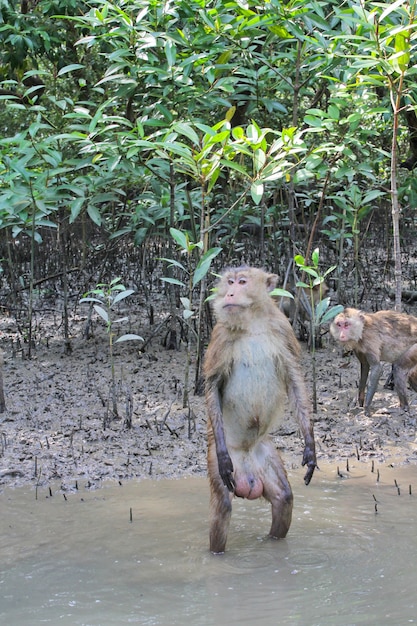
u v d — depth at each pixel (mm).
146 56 3705
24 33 4547
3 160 3779
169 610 2127
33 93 5066
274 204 4742
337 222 4891
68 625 2066
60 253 5324
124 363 4082
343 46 3676
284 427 3367
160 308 5070
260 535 2521
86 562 2365
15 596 2199
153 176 3990
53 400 3617
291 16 3609
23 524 2596
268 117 4578
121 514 2660
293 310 4492
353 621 2057
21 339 4508
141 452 3107
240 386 2484
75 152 4246
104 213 5113
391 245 6234
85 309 5152
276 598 2170
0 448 3129
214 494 2428
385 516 2617
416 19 3312
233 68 3896
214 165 3264
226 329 2480
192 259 4316
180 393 3686
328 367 4039
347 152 3535
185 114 3979
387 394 3734
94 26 3908
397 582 2230
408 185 4551
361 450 3143
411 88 3648
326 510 2666
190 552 2418
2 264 5488
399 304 3633
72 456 3068
